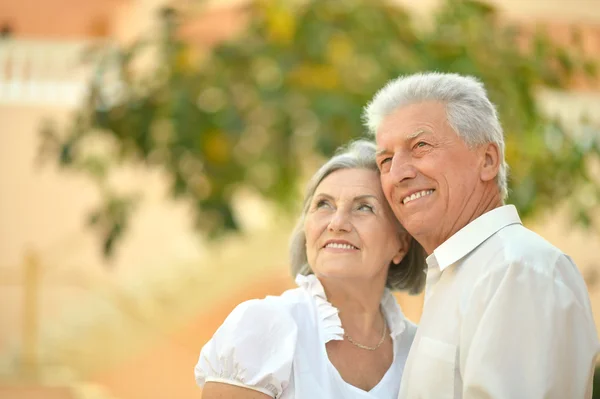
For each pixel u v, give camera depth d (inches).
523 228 106.1
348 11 250.2
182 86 248.1
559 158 248.7
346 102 238.2
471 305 101.5
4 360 396.2
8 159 446.0
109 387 417.1
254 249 446.3
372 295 117.6
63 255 446.0
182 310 440.1
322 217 116.3
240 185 253.4
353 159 118.4
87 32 387.9
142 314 434.6
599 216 312.2
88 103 257.1
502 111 240.8
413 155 109.3
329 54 246.4
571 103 327.9
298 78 244.4
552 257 99.9
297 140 249.8
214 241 255.9
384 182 112.0
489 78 242.8
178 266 446.9
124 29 386.3
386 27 250.1
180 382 425.7
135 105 249.3
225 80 248.1
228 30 301.7
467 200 108.4
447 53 244.4
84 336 423.2
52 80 399.9
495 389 94.9
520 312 97.0
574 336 97.0
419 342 108.6
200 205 249.8
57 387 363.6
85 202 452.8
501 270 100.3
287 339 106.1
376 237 114.5
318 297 114.3
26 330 385.7
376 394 113.9
